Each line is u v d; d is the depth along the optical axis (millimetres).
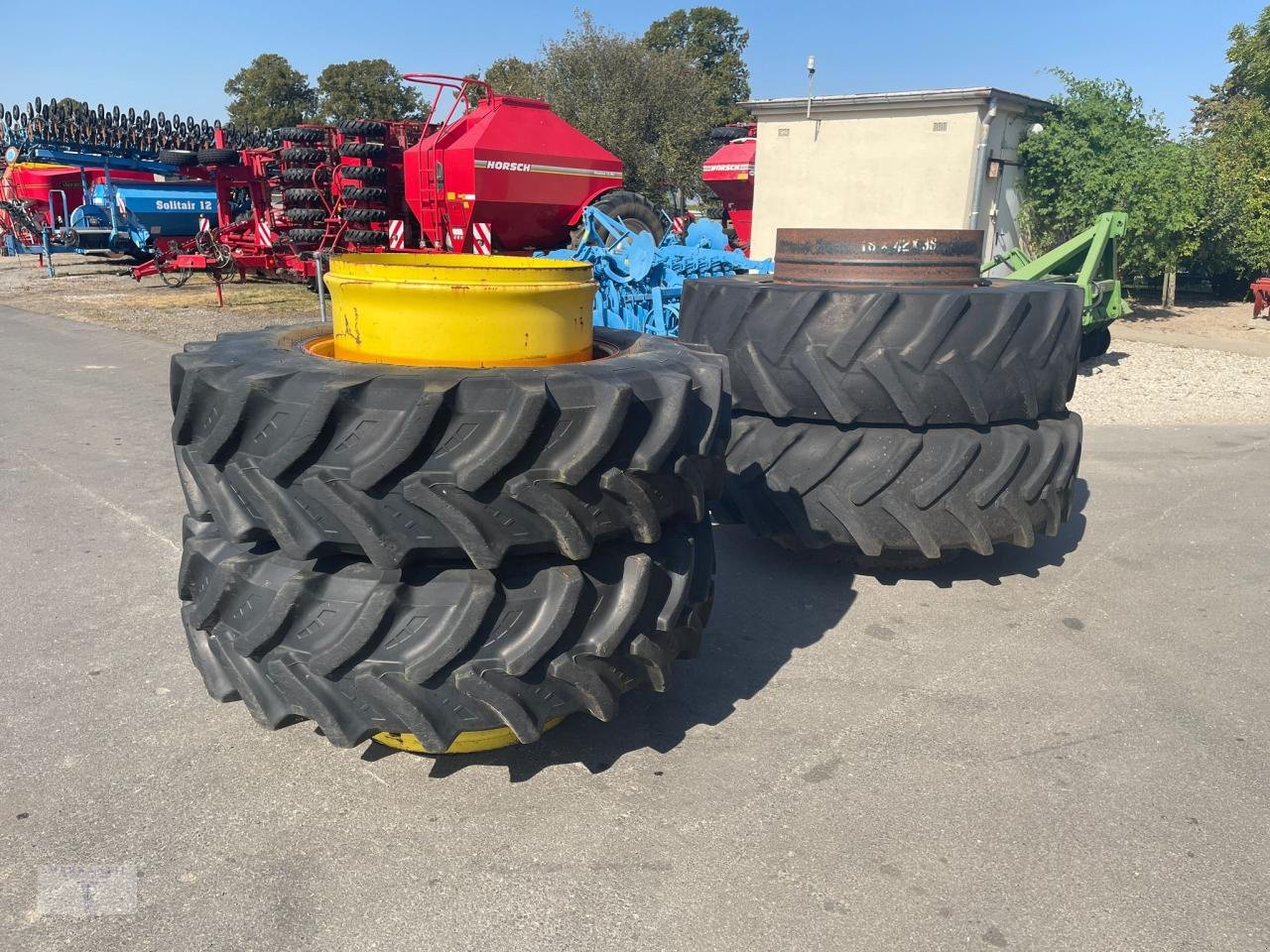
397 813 2486
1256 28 23844
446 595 2246
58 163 17656
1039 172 13664
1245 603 3916
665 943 2043
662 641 2518
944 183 13086
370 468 2113
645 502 2334
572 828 2434
